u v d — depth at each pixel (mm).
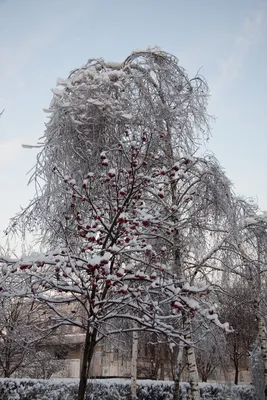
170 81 8648
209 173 7961
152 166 7559
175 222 7723
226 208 7941
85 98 7387
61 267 5125
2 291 5422
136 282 6805
